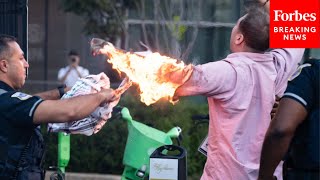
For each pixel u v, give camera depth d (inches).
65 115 176.4
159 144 254.8
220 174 183.8
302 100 162.2
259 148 183.8
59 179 285.3
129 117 258.7
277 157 163.0
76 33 755.4
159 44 572.4
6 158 180.5
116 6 627.5
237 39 190.2
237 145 182.4
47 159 381.4
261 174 166.6
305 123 164.4
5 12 249.8
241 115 182.7
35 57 679.7
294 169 167.9
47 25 712.4
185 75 175.6
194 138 398.0
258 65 186.2
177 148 211.9
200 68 178.1
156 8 581.3
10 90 188.4
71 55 546.3
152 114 388.2
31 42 624.1
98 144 395.9
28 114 177.3
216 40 564.7
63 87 214.4
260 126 184.2
